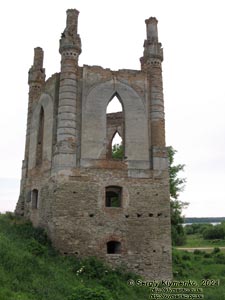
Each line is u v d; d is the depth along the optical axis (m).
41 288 14.69
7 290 13.37
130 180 22.17
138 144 22.92
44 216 22.61
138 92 23.80
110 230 21.17
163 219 22.00
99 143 22.44
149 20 25.64
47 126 24.20
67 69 22.97
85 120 22.58
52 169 22.16
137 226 21.55
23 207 26.89
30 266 16.70
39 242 21.22
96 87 23.27
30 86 28.91
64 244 20.55
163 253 21.50
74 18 24.06
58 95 23.53
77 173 21.61
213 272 29.42
